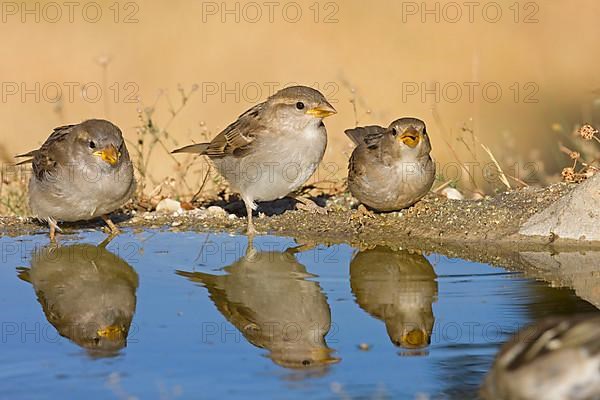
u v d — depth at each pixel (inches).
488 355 347.9
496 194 578.6
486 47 1186.0
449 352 351.9
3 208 632.4
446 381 327.0
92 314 403.9
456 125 941.8
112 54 1109.7
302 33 1183.6
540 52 1189.1
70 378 334.6
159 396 318.3
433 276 441.1
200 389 323.9
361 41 1175.0
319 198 613.0
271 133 543.5
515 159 785.6
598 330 278.8
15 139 911.7
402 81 1089.4
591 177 501.4
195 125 960.9
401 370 337.4
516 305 394.6
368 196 526.0
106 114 842.2
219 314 399.5
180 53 1121.4
